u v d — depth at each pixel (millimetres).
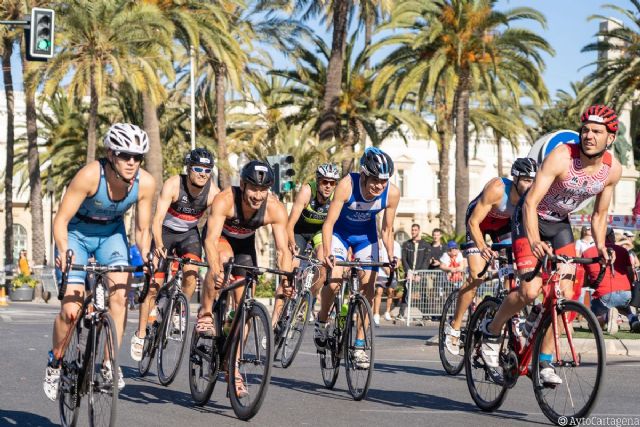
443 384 11352
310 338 19094
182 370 12734
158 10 39594
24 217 76438
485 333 9094
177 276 11445
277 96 60406
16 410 9141
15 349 15180
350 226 11320
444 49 39031
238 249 10297
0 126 76000
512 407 9578
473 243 11984
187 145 58344
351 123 49531
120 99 52188
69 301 8227
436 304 23984
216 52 42719
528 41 39125
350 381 10211
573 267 8719
